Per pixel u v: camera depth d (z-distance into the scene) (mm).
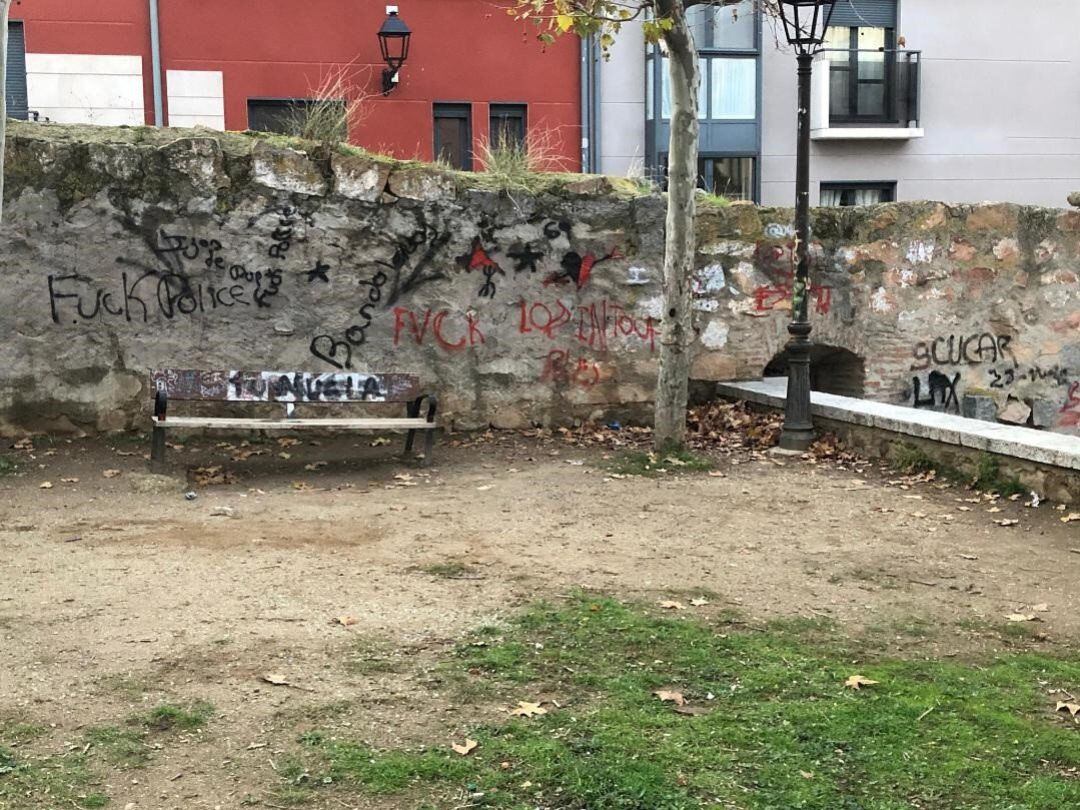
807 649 4590
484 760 3457
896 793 3344
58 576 5359
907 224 10953
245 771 3367
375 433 9586
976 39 21875
